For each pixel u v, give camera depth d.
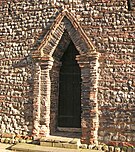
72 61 10.16
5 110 9.72
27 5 9.79
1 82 9.89
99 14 8.90
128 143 8.23
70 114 10.05
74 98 10.05
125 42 8.58
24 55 9.66
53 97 9.72
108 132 8.45
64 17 9.21
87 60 8.77
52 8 9.46
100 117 8.56
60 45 9.58
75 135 9.33
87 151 8.08
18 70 9.70
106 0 8.88
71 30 9.05
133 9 8.62
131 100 8.36
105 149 8.30
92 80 8.65
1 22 10.09
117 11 8.75
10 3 10.03
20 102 9.55
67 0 9.29
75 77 10.09
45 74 9.26
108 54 8.67
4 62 9.92
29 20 9.71
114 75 8.57
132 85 8.40
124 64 8.52
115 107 8.47
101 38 8.79
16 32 9.86
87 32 8.95
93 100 8.59
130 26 8.59
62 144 8.52
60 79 10.20
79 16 9.09
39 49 9.32
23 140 9.23
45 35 9.34
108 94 8.56
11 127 9.56
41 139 8.78
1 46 10.02
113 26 8.73
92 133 8.49
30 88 9.45
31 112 9.35
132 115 8.30
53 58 9.57
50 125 9.50
